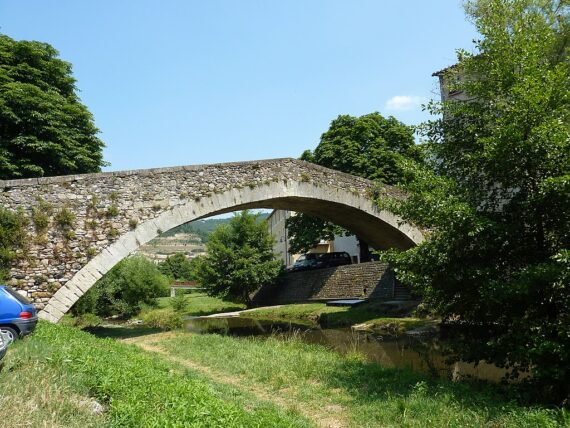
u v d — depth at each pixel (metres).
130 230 14.80
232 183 17.11
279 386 8.65
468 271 8.02
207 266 32.44
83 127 21.56
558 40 13.52
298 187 18.64
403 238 22.62
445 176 9.34
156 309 29.42
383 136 28.88
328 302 26.28
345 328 19.78
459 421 6.09
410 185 9.02
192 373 8.92
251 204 18.72
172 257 71.00
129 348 11.66
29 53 19.27
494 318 8.29
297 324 22.36
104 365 6.33
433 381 8.36
